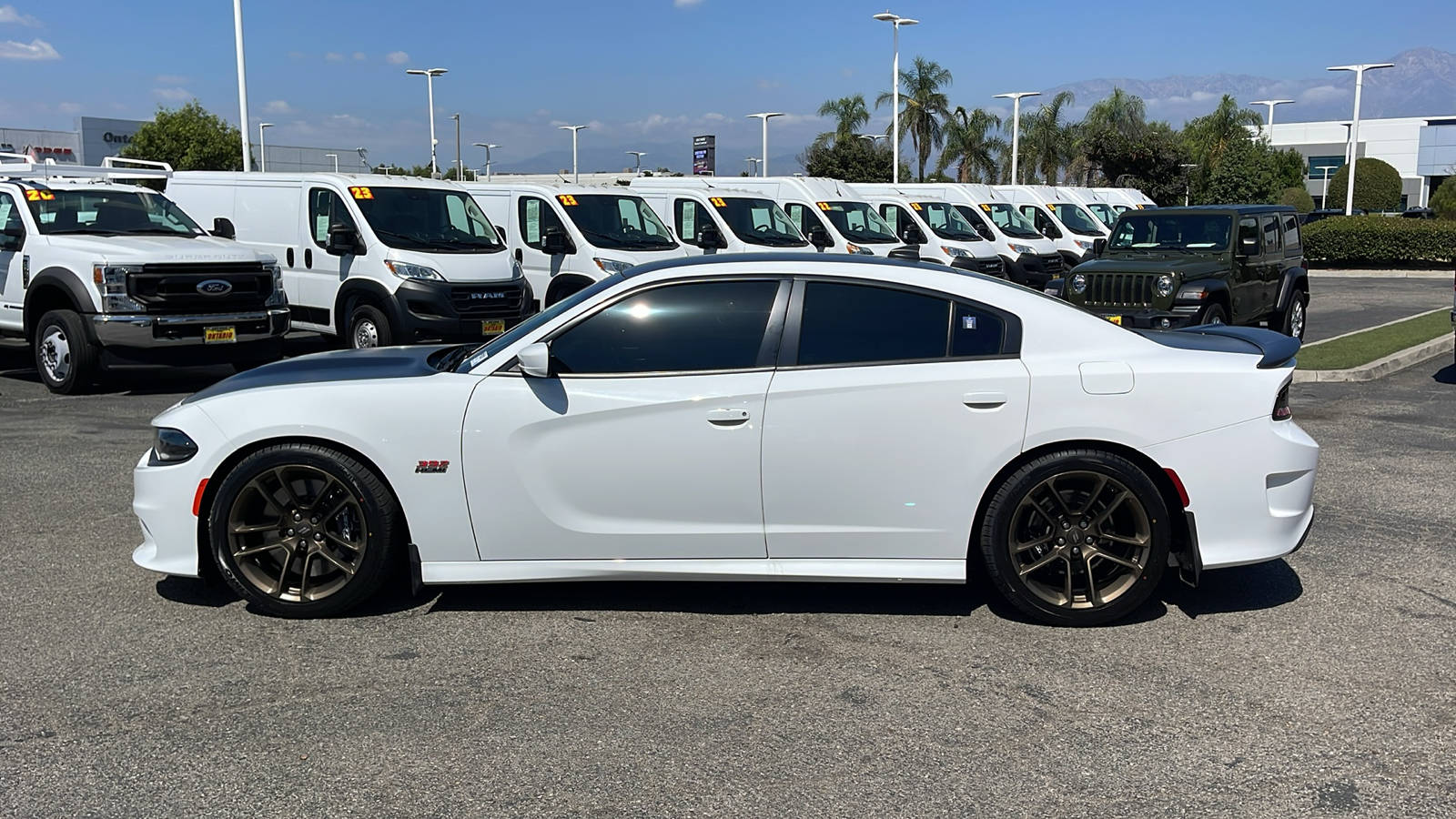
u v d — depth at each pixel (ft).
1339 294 85.35
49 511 21.54
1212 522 15.10
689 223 55.88
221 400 15.49
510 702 13.05
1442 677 13.73
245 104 75.25
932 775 11.30
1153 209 49.11
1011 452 14.87
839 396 14.82
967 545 15.17
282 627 15.43
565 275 49.14
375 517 15.37
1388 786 11.09
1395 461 26.43
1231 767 11.48
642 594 16.75
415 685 13.50
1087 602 15.29
